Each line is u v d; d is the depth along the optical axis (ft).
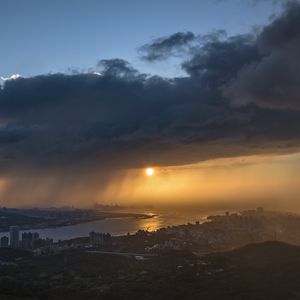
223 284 487.61
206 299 444.96
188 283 506.89
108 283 558.15
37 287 526.57
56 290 520.01
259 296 436.35
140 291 491.72
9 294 483.92
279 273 520.01
